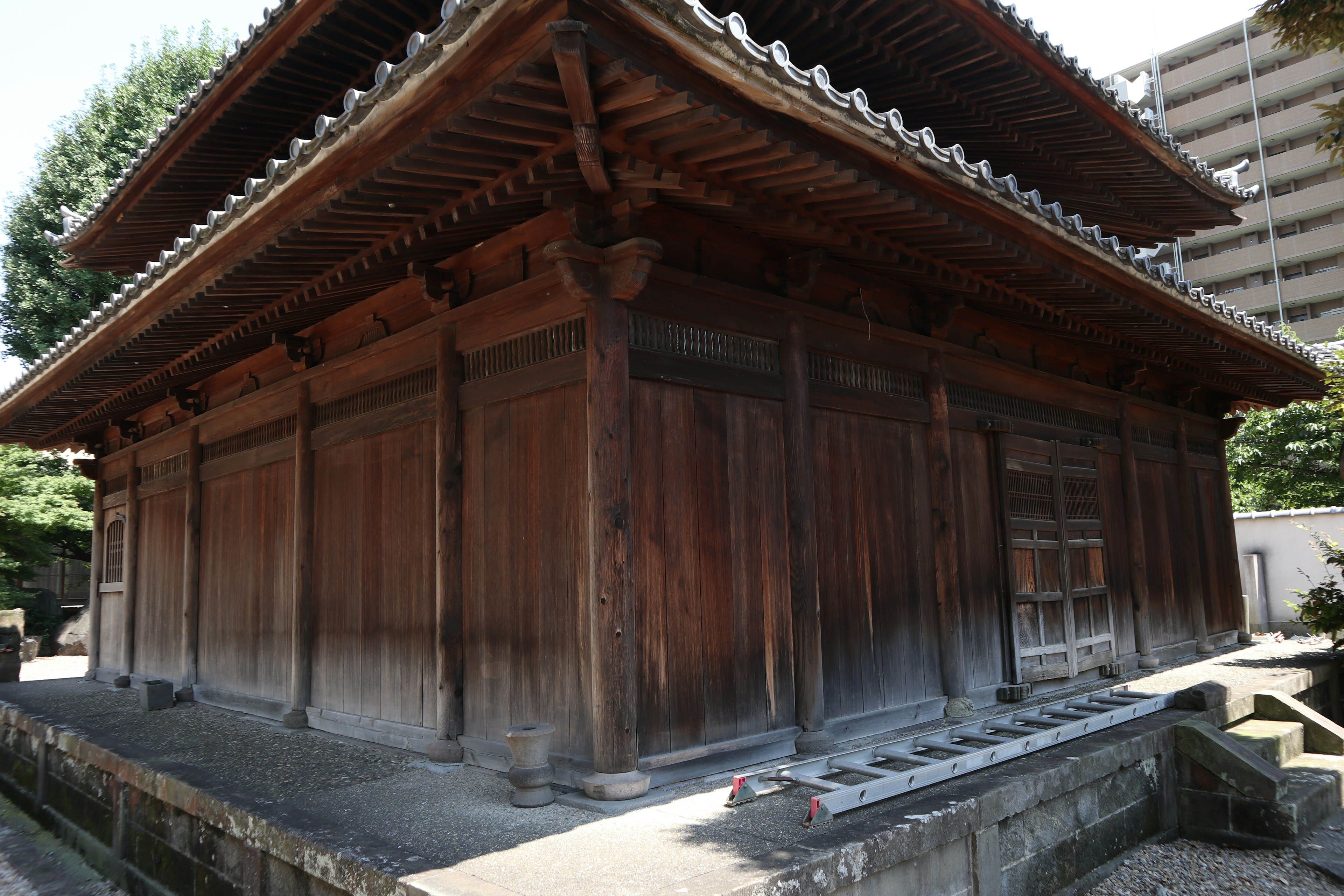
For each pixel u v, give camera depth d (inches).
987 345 307.3
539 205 192.5
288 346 288.7
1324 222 1385.3
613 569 175.2
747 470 211.0
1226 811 228.8
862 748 193.8
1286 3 294.0
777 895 123.8
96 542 475.8
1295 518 526.3
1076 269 240.8
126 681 409.7
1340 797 251.0
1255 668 349.7
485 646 211.0
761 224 194.4
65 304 781.3
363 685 253.4
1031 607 303.0
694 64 129.5
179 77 838.5
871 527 245.9
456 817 165.2
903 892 145.3
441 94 139.6
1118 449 371.6
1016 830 176.6
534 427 202.4
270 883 165.0
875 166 171.2
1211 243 1488.7
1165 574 395.5
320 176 162.9
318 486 284.0
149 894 214.2
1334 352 392.5
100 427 461.1
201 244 200.7
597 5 121.6
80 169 794.2
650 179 164.4
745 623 203.8
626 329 182.9
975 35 255.6
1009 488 300.7
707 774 188.5
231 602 332.2
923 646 256.7
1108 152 334.3
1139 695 267.9
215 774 210.8
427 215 181.6
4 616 562.3
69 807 276.7
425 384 237.8
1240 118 1466.5
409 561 238.7
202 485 363.6
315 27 270.4
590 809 165.6
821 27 246.1
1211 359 357.7
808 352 235.9
